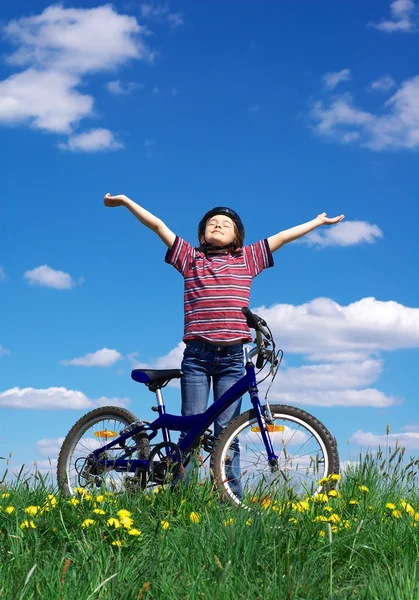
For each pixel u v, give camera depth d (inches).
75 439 217.8
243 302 189.3
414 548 122.6
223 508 148.7
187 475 170.4
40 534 125.3
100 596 95.7
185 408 189.8
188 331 188.9
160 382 196.1
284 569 106.0
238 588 100.7
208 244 200.7
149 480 186.9
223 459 169.0
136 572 105.7
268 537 118.0
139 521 136.2
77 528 126.8
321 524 126.3
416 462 177.9
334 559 116.2
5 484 163.8
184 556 114.5
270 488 148.4
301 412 168.2
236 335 185.6
